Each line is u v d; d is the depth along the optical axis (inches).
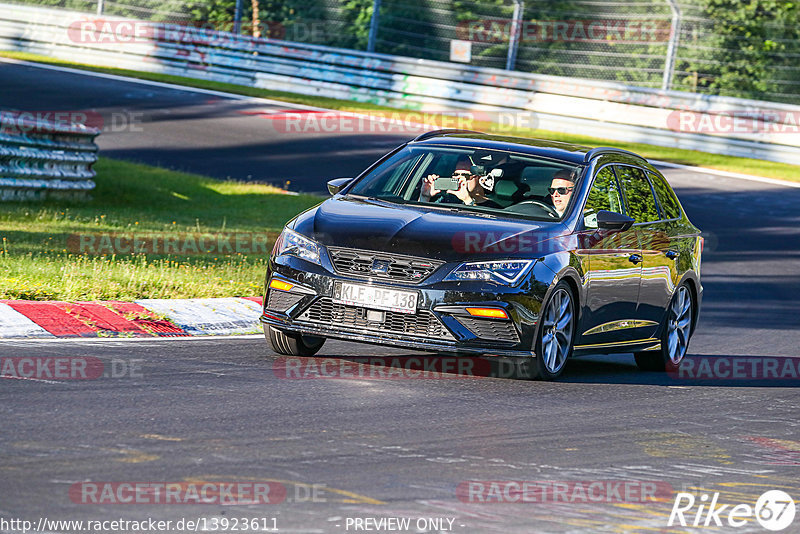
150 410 831.7
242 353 1119.0
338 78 4087.1
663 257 1275.8
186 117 3555.6
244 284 1553.9
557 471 754.8
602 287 1155.9
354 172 2994.6
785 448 895.7
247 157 3085.6
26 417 779.4
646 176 1322.6
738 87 4635.8
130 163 2851.9
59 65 4313.5
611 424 927.7
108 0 4980.3
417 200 1162.0
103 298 1325.0
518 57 4879.4
